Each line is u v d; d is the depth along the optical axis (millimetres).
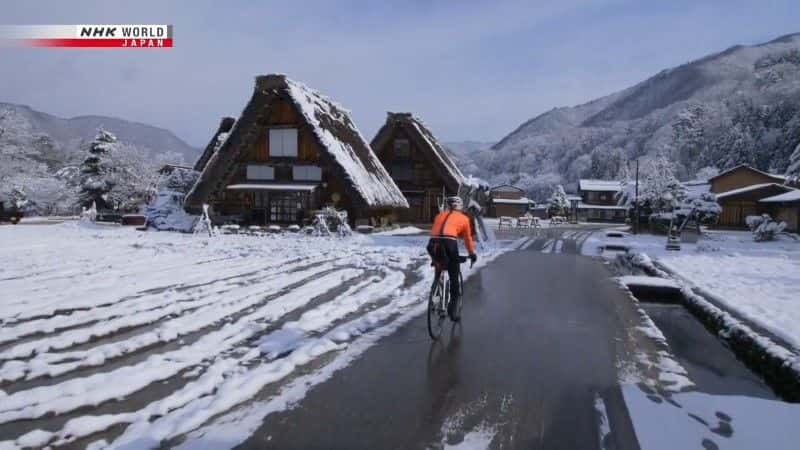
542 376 4270
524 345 5223
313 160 25641
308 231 21641
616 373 4363
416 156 34156
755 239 23047
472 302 7605
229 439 3064
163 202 27391
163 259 12383
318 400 3697
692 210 24359
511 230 35875
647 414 3480
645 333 5773
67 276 9469
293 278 9469
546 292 8500
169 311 6574
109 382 4008
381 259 12586
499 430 3240
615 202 78500
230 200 26516
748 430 3209
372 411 3512
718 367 5125
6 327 5762
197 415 3344
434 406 3613
